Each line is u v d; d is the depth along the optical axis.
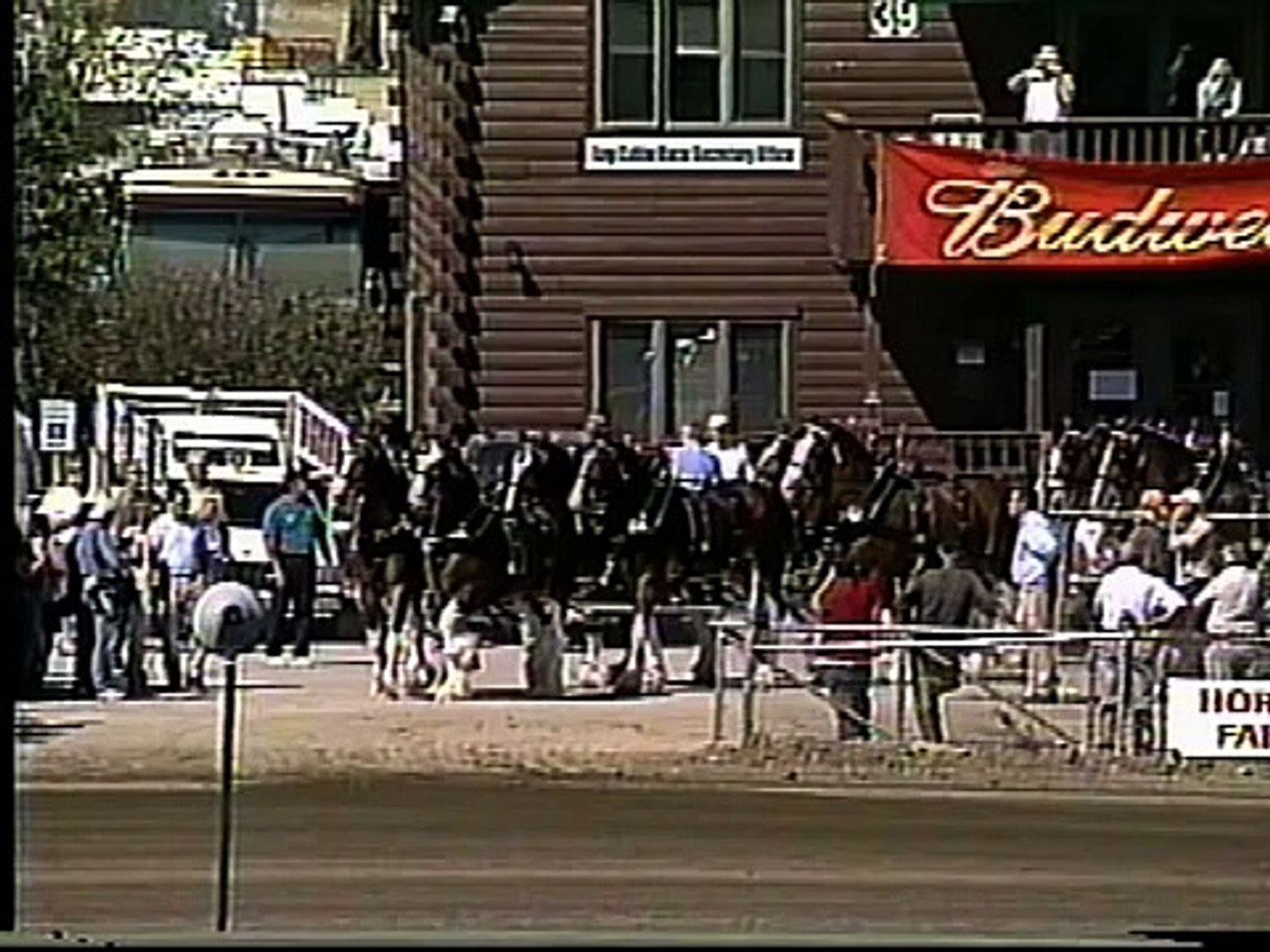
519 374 41.75
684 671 34.00
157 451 44.09
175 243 65.38
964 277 41.22
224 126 73.19
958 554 31.95
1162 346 41.25
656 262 41.75
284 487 39.38
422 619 31.84
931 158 39.81
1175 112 41.25
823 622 29.34
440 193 41.66
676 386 41.81
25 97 44.22
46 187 44.84
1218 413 41.22
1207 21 41.25
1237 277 41.12
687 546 32.53
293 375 63.22
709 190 41.78
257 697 32.00
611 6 41.78
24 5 43.69
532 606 31.83
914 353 41.41
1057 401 41.31
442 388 41.53
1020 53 41.50
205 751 26.94
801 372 41.66
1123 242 39.38
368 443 33.00
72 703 31.61
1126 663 26.20
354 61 83.56
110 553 32.62
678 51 41.81
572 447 35.34
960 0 40.59
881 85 41.75
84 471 43.00
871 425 41.34
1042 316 41.28
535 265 41.78
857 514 32.44
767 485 33.47
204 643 26.69
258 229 65.75
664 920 17.98
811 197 41.66
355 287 66.19
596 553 32.09
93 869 19.92
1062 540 33.84
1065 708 27.02
